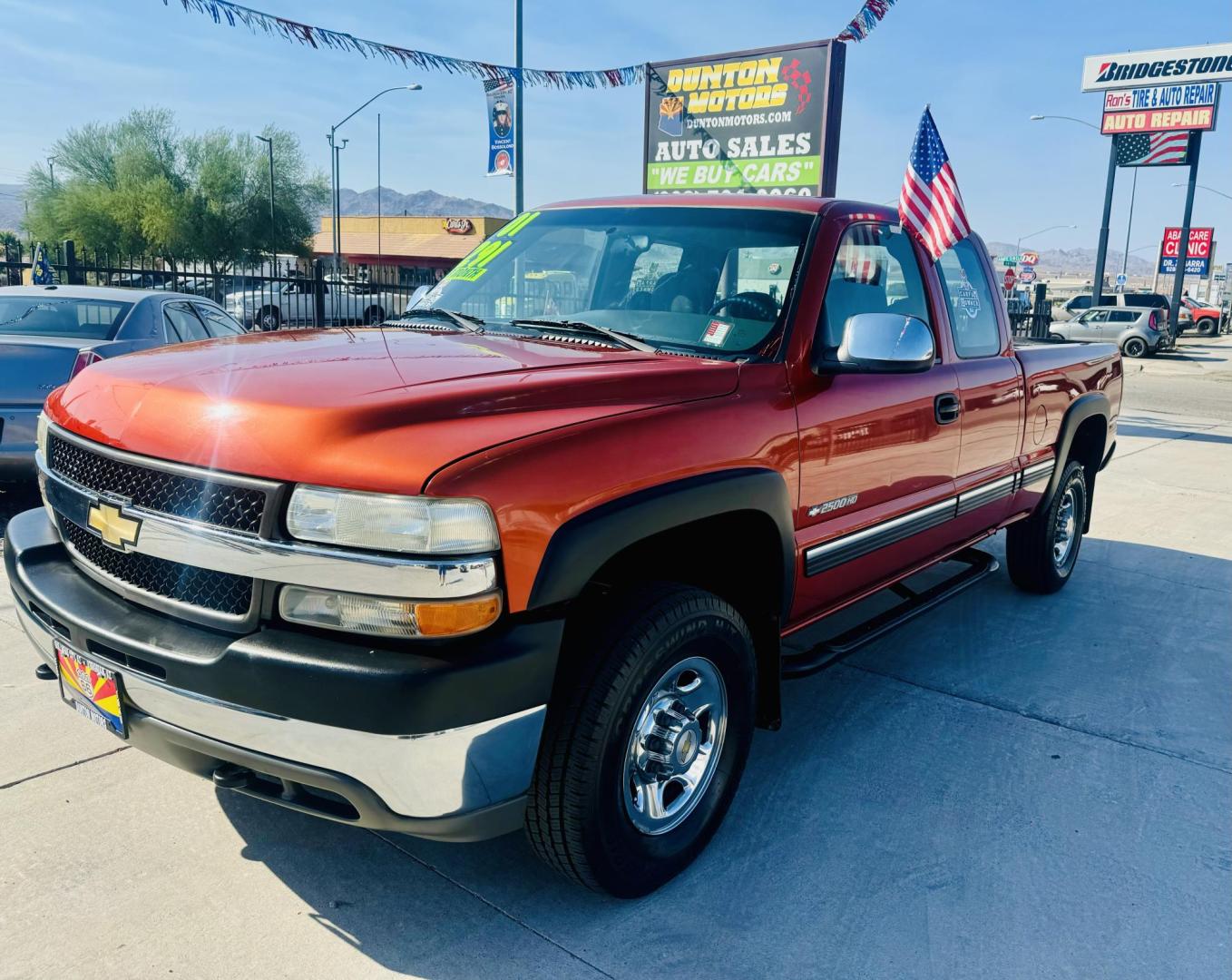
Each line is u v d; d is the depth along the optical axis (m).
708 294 3.17
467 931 2.42
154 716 2.23
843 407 3.07
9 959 2.24
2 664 3.77
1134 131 34.59
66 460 2.54
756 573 2.92
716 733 2.74
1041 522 5.01
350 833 2.82
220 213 49.59
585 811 2.30
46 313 6.35
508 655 2.06
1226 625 4.95
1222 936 2.51
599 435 2.30
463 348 2.77
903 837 2.92
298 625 2.07
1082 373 5.07
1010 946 2.44
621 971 2.31
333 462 2.02
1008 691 4.03
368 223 67.06
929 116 3.63
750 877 2.69
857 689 4.01
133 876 2.57
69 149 49.44
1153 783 3.29
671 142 10.96
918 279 3.72
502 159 13.43
